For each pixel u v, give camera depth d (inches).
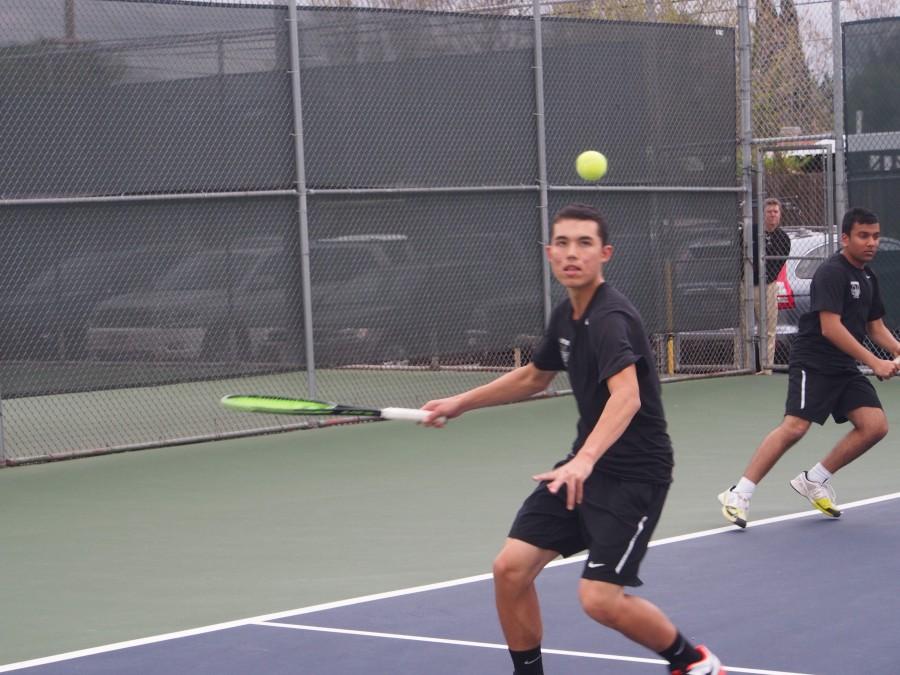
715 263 1136.8
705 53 1125.1
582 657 422.9
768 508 661.3
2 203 791.1
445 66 979.3
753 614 470.6
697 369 1171.9
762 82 1178.0
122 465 821.9
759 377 1154.0
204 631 467.2
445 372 1128.8
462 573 547.2
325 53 920.9
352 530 637.9
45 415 991.6
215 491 741.3
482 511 674.2
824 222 1245.7
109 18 828.6
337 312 927.7
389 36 950.4
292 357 909.2
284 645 446.3
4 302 799.1
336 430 933.8
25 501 724.0
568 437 892.6
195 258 865.5
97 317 829.2
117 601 519.8
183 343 861.2
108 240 830.5
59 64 810.8
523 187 1012.5
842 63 1115.9
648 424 360.2
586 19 1054.4
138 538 631.8
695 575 528.1
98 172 826.8
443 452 847.1
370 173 944.3
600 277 364.8
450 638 448.5
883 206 1120.8
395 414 385.4
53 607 513.3
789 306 1173.1
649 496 359.9
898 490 700.0
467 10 1008.2
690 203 1117.7
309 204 913.5
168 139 853.8
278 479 770.8
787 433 604.7
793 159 1362.0
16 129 797.9
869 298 611.5
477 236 995.3
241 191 883.4
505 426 940.0
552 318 377.7
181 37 856.3
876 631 445.4
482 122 999.6
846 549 564.7
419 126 967.0
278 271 901.2
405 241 959.0
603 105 1066.1
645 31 1090.1
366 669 416.8
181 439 886.4
